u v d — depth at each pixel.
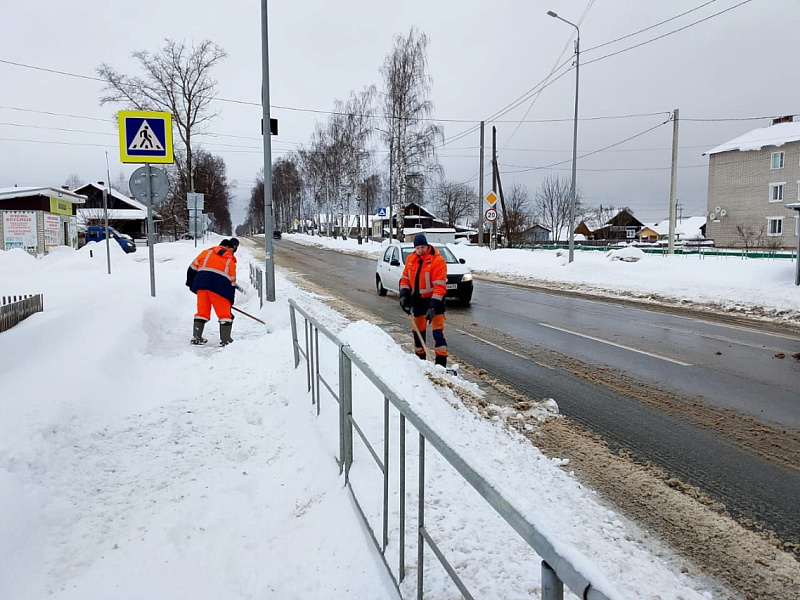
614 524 3.45
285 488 3.72
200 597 2.70
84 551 3.04
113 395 5.52
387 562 2.65
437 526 2.92
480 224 33.22
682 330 10.54
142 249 34.62
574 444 4.81
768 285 14.62
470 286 14.09
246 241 63.19
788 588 2.90
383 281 15.60
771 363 7.87
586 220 86.88
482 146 32.66
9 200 25.91
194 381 6.21
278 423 4.86
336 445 3.92
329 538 3.04
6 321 8.54
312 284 19.00
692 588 2.87
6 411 4.55
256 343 7.90
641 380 6.94
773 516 3.64
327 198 64.12
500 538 2.88
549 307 13.72
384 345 5.92
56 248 26.09
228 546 3.10
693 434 5.09
